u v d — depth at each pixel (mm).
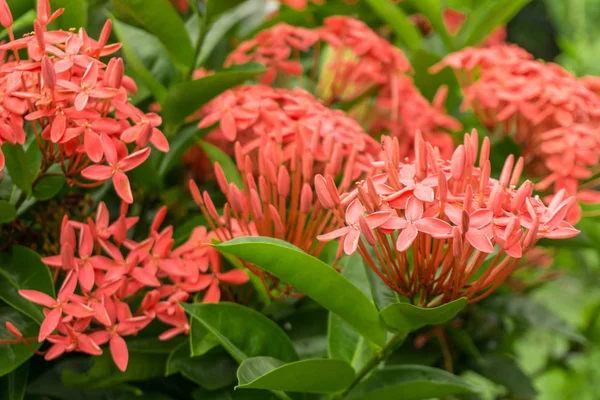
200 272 577
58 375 582
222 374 563
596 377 895
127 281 536
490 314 671
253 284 576
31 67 516
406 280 530
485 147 512
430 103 759
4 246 557
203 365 562
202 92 601
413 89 708
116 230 538
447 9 896
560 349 810
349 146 579
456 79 738
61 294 521
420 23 896
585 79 671
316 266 517
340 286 525
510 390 662
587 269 904
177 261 552
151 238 550
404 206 506
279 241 511
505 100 645
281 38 670
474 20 793
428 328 641
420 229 498
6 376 547
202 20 625
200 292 578
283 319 600
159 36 616
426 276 516
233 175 613
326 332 599
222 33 650
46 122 530
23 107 514
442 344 641
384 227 500
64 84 512
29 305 538
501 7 742
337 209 525
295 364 517
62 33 533
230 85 597
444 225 498
